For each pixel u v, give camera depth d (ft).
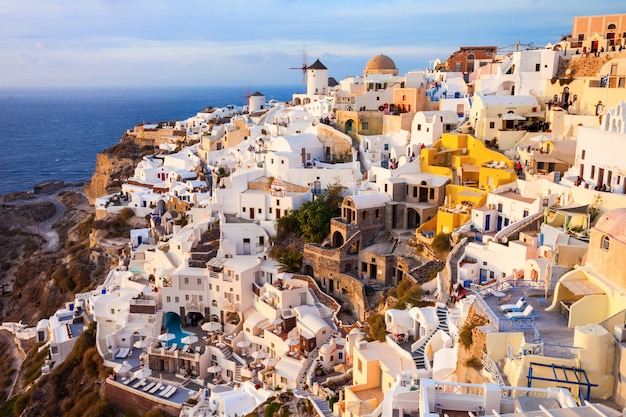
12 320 441.68
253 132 460.14
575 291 120.26
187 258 310.24
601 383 101.04
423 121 333.83
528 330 119.34
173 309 302.86
